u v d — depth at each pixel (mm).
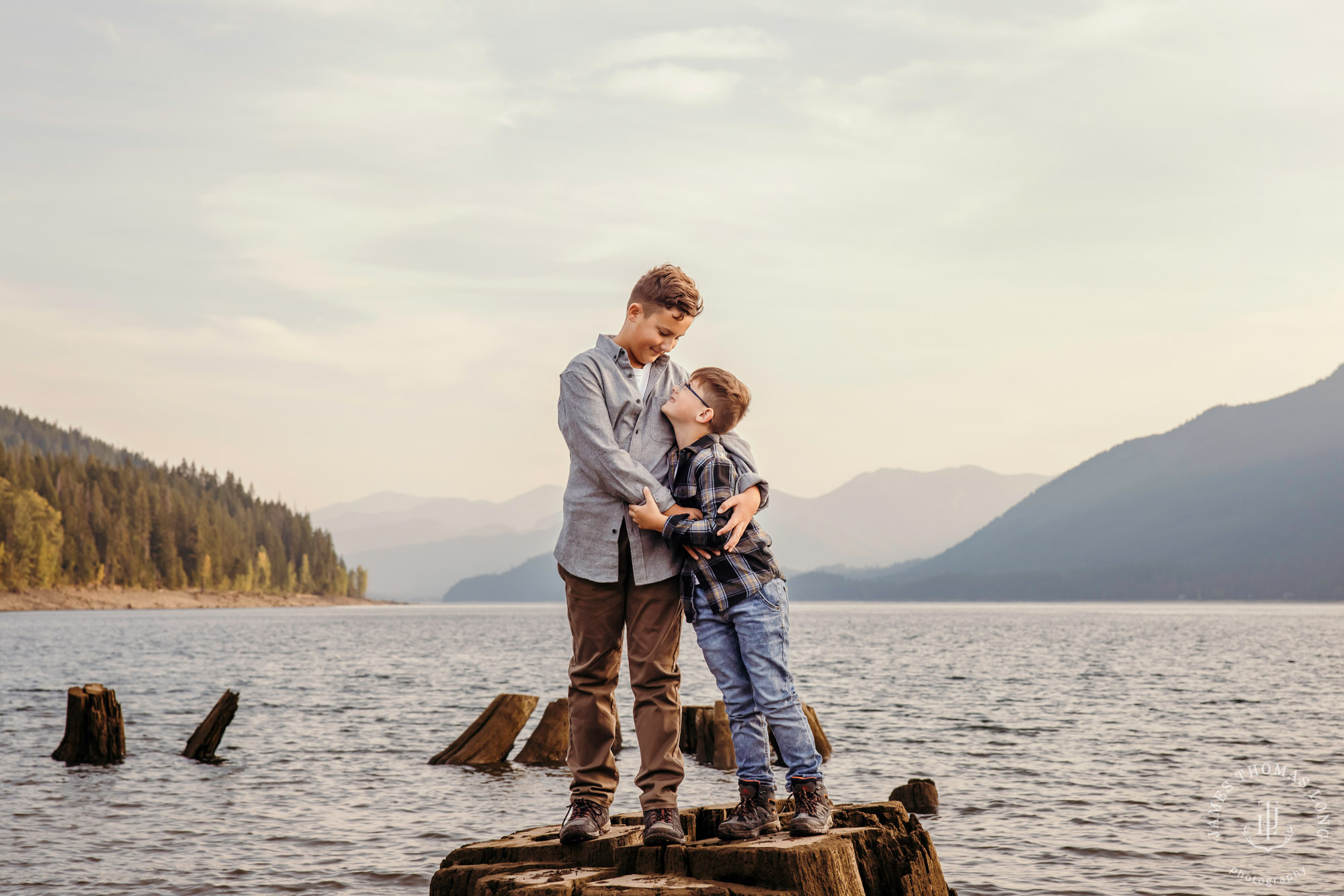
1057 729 20188
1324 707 24281
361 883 8891
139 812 11953
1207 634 78938
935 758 16312
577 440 4293
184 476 198000
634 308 4410
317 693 28125
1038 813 11820
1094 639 69938
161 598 149000
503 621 125875
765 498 4508
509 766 15445
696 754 16609
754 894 3812
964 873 9188
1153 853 9914
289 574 196875
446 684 31156
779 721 4371
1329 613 173750
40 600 129500
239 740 18422
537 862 4453
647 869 4180
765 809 4402
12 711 22656
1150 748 17438
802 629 91688
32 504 132375
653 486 4242
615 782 4539
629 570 4395
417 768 15258
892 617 146250
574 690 4512
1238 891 8625
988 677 34500
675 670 4480
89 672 34969
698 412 4426
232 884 8812
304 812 12008
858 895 4082
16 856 9750
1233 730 19875
